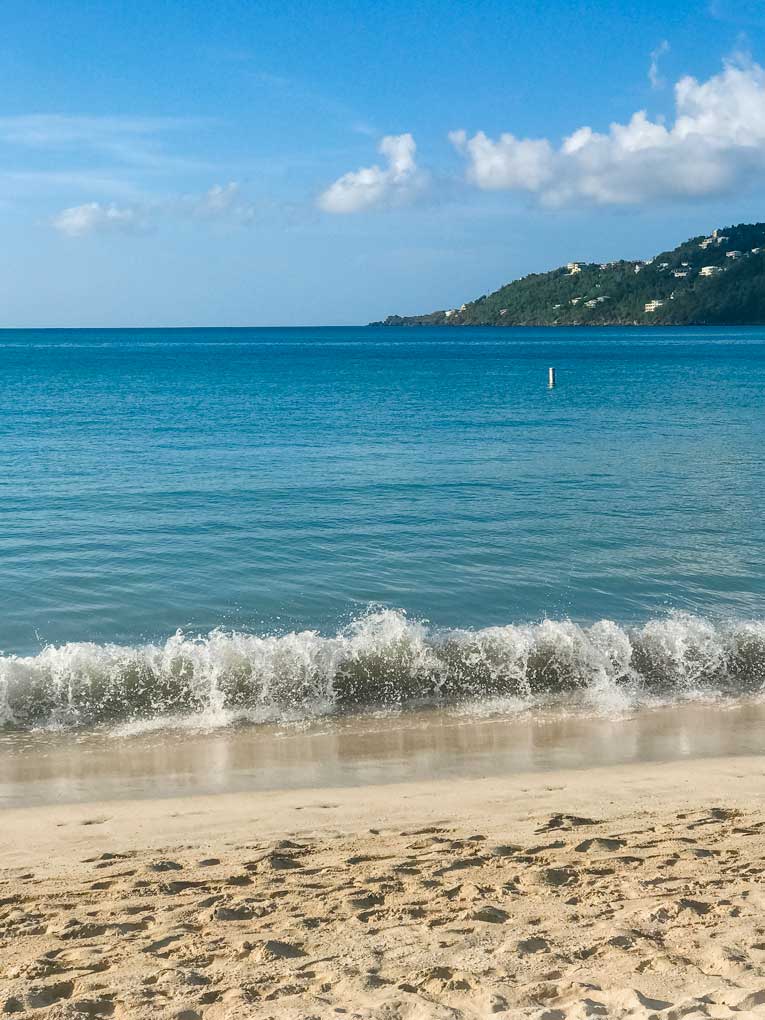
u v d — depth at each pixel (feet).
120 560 52.90
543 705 34.27
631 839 20.25
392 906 16.28
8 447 101.14
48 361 362.94
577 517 65.31
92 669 34.40
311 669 35.50
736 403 164.45
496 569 52.13
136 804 24.12
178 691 34.24
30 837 21.56
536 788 25.12
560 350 463.83
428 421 131.85
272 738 30.60
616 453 97.76
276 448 101.14
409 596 47.11
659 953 13.43
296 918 15.79
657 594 47.85
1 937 15.34
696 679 37.06
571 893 16.67
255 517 64.49
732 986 12.01
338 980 12.95
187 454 95.96
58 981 13.34
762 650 39.17
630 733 31.14
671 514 66.54
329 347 561.84
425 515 65.57
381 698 34.91
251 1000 12.37
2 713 32.35
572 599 46.98
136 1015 12.01
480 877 17.83
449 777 26.53
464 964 13.32
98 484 77.56
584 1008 11.25
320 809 23.45
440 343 629.92
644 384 219.41
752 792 24.48
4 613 43.80
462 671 36.47
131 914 16.26
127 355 432.66
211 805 23.95
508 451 99.25
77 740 30.30
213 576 50.14
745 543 58.08
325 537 58.85
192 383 224.33
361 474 83.51
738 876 17.33
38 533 59.21
